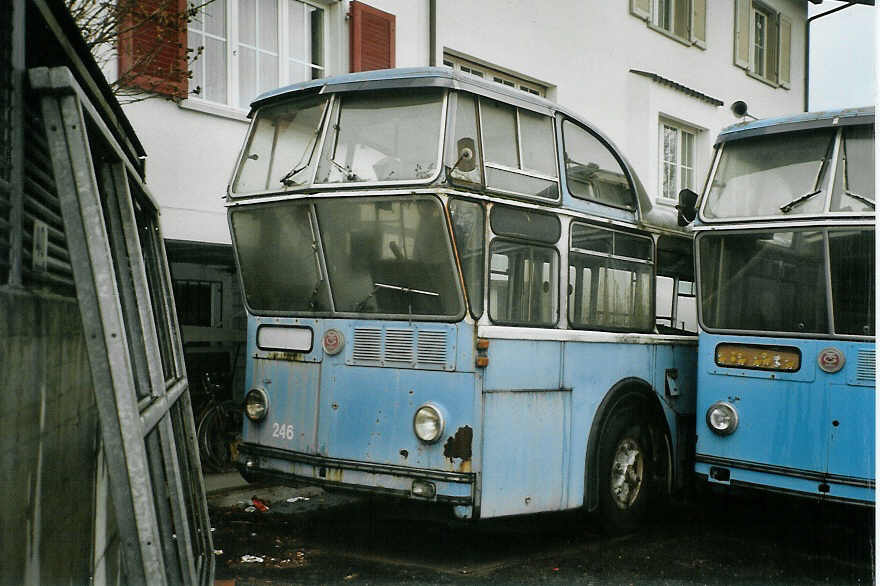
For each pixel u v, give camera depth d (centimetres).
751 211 707
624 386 707
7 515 204
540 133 657
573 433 655
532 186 641
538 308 634
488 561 622
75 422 282
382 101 621
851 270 651
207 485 794
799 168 696
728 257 714
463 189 583
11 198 223
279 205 654
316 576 568
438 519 577
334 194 619
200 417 835
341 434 614
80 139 244
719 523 771
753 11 1833
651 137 1509
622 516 705
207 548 431
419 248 593
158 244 473
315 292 640
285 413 645
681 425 785
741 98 1784
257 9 962
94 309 243
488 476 579
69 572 271
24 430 219
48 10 256
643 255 762
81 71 293
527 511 610
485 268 589
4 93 221
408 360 593
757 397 684
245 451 662
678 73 1609
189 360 888
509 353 600
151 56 747
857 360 636
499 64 1250
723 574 607
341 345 621
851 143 678
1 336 200
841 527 763
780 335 675
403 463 587
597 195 714
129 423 243
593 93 1416
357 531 691
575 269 674
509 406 598
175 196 857
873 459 621
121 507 241
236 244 688
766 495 671
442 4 1160
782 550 679
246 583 544
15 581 210
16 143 228
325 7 1038
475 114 609
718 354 709
